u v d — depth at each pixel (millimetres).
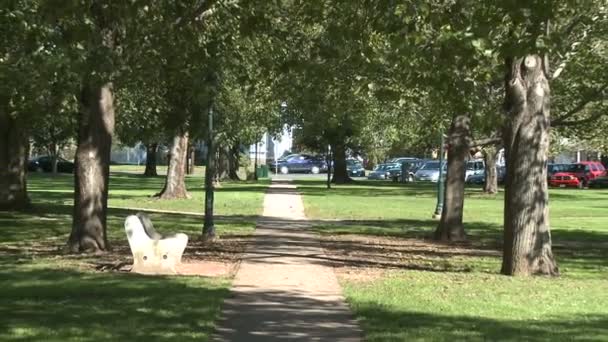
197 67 16703
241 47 16406
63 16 9812
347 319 9430
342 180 58969
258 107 39719
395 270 14422
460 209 21297
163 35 13500
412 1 9336
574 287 12492
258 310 9945
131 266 14031
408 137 45375
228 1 14031
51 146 65500
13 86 13031
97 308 9719
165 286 11633
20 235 20297
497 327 8953
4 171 27500
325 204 34188
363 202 35906
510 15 8938
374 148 56562
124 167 93750
